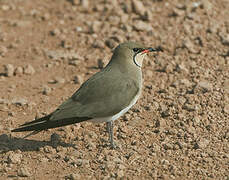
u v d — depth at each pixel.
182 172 12.19
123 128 14.68
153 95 16.95
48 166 12.73
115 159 12.73
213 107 15.66
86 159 13.00
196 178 11.95
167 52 20.53
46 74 19.47
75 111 13.00
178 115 15.14
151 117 15.45
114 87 13.32
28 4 27.17
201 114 15.32
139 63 14.05
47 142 14.16
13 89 18.09
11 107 16.62
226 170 12.26
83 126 15.09
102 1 26.56
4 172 12.49
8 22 24.72
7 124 15.35
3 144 13.95
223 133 14.20
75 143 14.03
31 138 14.43
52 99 17.27
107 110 13.16
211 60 19.45
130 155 13.00
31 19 25.14
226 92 16.48
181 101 16.05
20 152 13.40
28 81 18.84
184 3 24.92
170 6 24.98
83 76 19.08
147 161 12.70
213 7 24.17
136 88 13.62
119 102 13.27
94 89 13.25
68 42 22.02
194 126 14.70
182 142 13.67
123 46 13.91
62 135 14.61
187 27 22.19
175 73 18.50
